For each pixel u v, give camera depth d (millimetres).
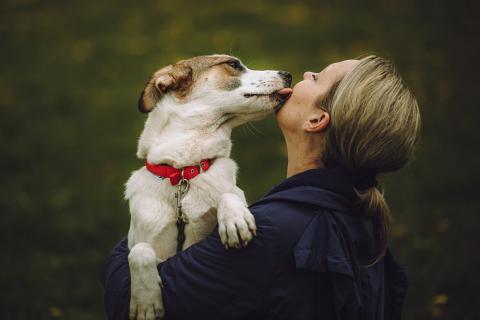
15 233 5926
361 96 2416
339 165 2488
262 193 6223
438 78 8719
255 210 2441
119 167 7410
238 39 10492
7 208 6414
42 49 11172
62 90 9602
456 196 5914
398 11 11312
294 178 2502
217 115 3100
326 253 2275
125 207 6398
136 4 12836
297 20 11281
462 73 8859
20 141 8188
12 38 11727
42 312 4574
